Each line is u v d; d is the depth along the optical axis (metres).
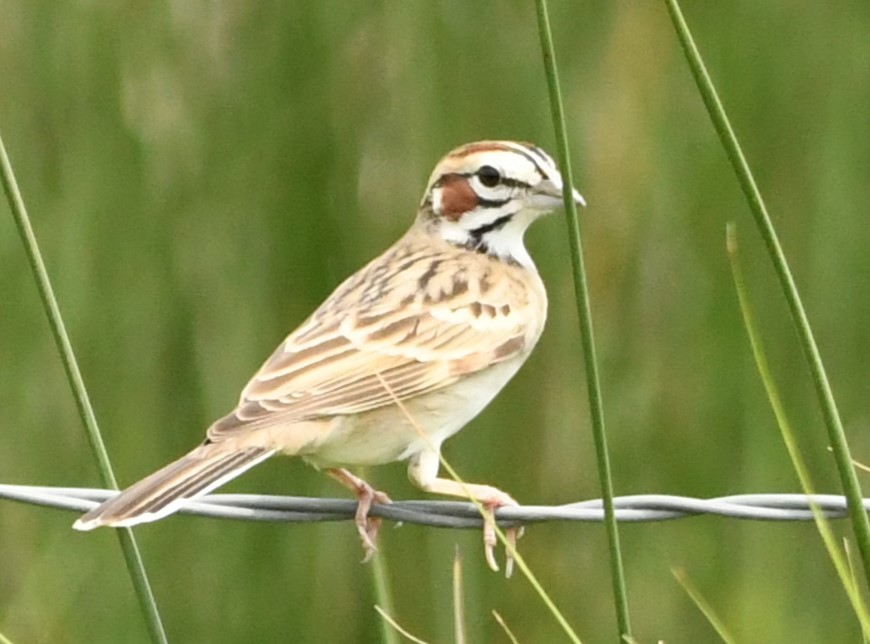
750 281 13.10
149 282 12.64
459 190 10.66
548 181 10.54
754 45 13.12
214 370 12.60
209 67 12.66
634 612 12.96
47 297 7.48
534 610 13.01
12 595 12.59
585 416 12.91
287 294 12.70
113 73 12.66
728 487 12.85
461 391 9.70
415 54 12.66
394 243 12.52
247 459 8.35
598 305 12.94
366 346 9.34
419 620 12.73
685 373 12.93
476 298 9.92
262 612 12.57
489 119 12.70
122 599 12.61
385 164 12.63
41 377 12.72
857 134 13.12
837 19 13.16
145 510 7.75
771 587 12.80
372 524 8.56
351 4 12.64
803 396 13.05
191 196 12.68
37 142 12.77
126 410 12.58
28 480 12.62
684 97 12.98
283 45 12.65
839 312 13.09
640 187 12.89
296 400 8.77
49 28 12.73
